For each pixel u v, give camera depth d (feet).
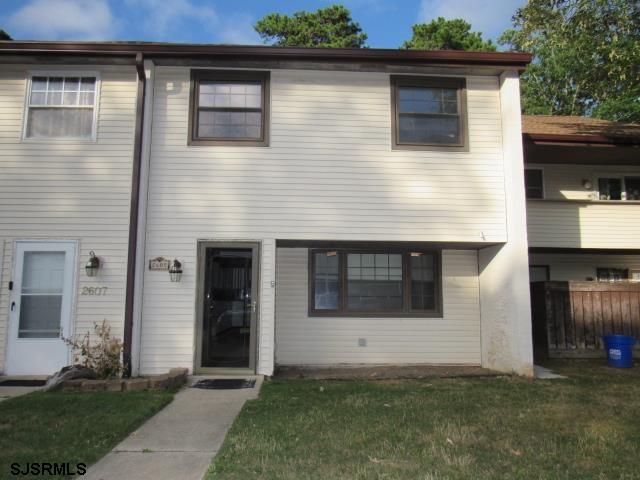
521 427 18.01
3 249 27.78
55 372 26.96
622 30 35.24
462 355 33.37
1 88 28.86
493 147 30.45
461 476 13.33
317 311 33.30
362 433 17.08
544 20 37.17
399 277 34.06
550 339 35.96
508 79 30.07
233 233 28.58
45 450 15.16
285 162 29.25
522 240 28.94
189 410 20.53
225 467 13.93
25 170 28.32
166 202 28.55
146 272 28.09
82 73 29.25
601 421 18.80
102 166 28.55
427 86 30.81
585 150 38.14
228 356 28.86
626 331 36.37
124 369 26.48
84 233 28.09
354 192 29.37
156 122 29.09
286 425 18.04
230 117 29.60
